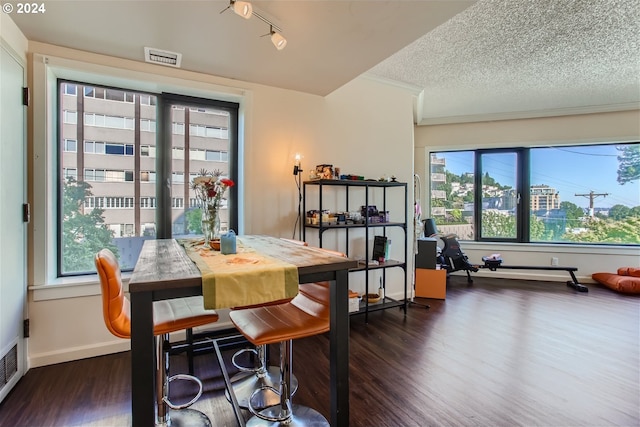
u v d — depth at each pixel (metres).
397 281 3.69
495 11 2.18
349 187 3.31
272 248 1.72
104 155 2.43
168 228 2.59
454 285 4.43
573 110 4.53
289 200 2.92
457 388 1.89
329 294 1.40
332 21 1.82
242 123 2.74
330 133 3.15
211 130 2.76
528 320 3.04
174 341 2.45
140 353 1.01
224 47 2.13
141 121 2.53
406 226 3.31
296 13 1.74
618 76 3.39
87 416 1.63
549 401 1.76
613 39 2.59
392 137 3.60
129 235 2.51
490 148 4.93
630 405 1.73
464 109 4.60
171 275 1.09
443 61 3.02
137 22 1.83
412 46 2.71
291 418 1.56
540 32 2.47
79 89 2.36
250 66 2.42
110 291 1.18
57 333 2.13
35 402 1.73
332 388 1.37
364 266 3.09
